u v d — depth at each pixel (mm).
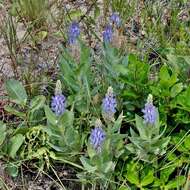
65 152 576
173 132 606
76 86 617
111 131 549
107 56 617
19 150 598
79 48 610
